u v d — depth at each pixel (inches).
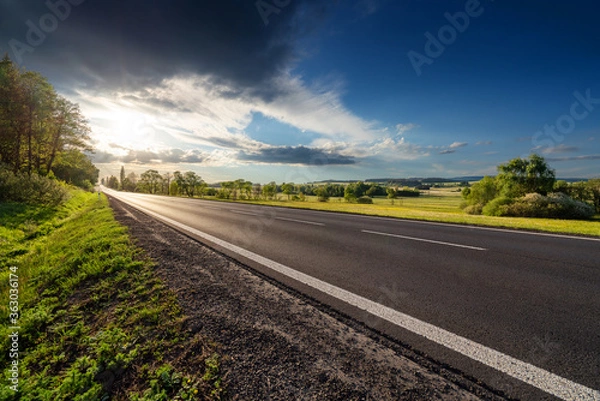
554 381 73.6
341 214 563.2
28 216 468.4
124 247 219.3
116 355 87.4
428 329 101.1
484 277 158.9
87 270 171.5
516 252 217.6
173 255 203.8
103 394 73.2
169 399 69.2
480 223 381.1
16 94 910.4
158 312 113.6
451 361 82.4
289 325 102.6
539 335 96.4
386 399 66.2
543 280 152.7
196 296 129.3
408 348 89.1
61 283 159.8
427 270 173.0
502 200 887.7
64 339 103.1
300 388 70.1
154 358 85.5
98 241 242.7
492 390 70.4
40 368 89.2
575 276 158.6
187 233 315.9
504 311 115.4
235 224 400.2
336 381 72.4
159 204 922.7
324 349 87.1
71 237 320.8
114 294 138.5
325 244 254.1
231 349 87.3
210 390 70.7
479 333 98.3
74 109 1214.9
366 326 103.3
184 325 102.9
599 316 110.0
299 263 190.7
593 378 74.6
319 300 127.4
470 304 122.8
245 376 74.9
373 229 344.8
